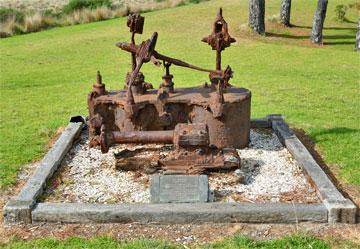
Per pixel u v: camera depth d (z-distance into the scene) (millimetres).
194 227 4301
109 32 18750
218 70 6004
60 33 19188
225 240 4082
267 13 22766
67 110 8719
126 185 5031
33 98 9766
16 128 7484
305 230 4227
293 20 21438
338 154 6094
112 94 6039
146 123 5801
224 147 5801
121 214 4348
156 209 4355
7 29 19719
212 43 5883
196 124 5219
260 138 6438
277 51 15438
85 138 6477
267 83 10875
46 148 6500
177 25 19797
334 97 9539
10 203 4461
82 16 22328
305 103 9023
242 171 5273
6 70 12812
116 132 5082
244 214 4320
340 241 4074
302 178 5164
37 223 4402
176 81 11133
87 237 4176
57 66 13305
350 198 4941
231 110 5664
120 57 14469
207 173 5129
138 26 5684
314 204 4406
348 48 16781
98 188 4988
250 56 14547
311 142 6617
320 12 17328
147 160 5266
